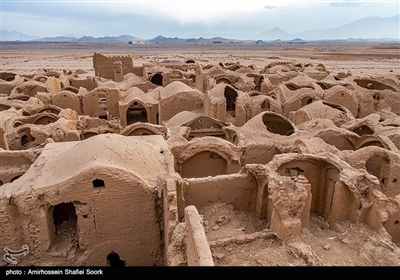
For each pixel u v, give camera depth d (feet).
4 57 441.27
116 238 39.17
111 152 38.86
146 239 40.16
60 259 38.22
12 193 35.58
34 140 73.36
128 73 167.63
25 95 103.65
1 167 49.88
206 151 55.42
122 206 38.01
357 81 130.31
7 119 74.28
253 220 45.34
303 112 80.12
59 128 68.49
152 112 106.42
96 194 36.76
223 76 130.41
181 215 41.47
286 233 36.06
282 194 37.04
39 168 41.29
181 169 55.36
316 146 54.34
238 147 57.82
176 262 30.07
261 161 59.77
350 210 41.24
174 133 61.87
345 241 36.83
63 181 36.24
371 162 58.90
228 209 44.88
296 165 47.85
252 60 368.68
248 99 90.48
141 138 51.21
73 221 42.78
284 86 108.17
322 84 118.93
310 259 32.48
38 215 36.50
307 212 39.73
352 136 62.34
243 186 46.06
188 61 246.27
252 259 33.22
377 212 38.60
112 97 106.63
